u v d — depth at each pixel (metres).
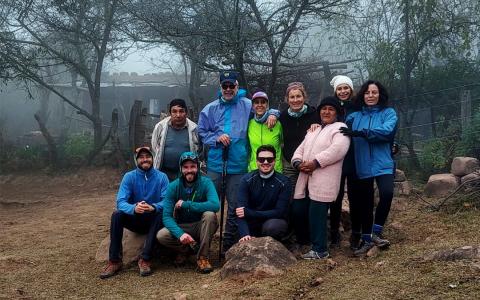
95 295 4.52
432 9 9.90
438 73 10.91
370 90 4.90
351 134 4.71
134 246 5.50
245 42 10.85
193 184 5.12
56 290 4.71
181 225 5.13
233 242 5.40
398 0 10.70
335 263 4.62
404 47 10.55
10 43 13.60
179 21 11.32
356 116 5.00
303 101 5.16
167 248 5.54
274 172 5.06
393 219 6.26
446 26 10.50
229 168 5.40
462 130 9.03
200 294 4.17
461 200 6.34
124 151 13.34
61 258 5.82
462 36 10.03
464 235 4.98
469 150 8.66
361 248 4.87
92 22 14.17
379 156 4.83
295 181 5.31
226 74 5.40
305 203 4.96
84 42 14.35
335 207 5.25
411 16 10.12
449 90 10.84
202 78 18.19
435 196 7.24
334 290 3.89
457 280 3.64
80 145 14.12
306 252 5.04
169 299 4.20
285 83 12.85
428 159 9.09
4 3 13.45
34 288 4.78
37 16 13.90
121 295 4.47
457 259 4.04
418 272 3.94
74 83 21.30
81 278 5.04
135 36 12.80
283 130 5.28
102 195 11.54
